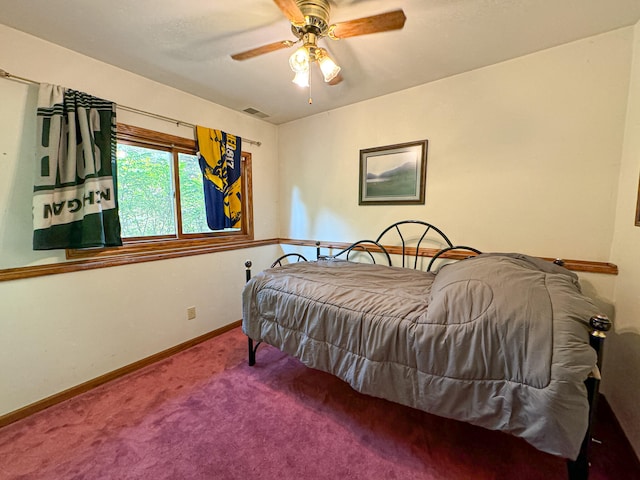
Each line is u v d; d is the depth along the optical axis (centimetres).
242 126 296
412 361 125
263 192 326
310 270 219
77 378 187
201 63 197
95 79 190
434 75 217
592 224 179
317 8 134
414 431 151
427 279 194
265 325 189
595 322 98
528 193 197
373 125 262
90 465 133
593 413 99
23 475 128
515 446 140
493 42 175
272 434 150
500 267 135
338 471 128
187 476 127
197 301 259
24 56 162
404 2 140
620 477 124
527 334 102
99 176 182
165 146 238
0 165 157
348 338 145
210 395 183
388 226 262
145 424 158
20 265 165
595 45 170
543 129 189
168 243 240
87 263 189
